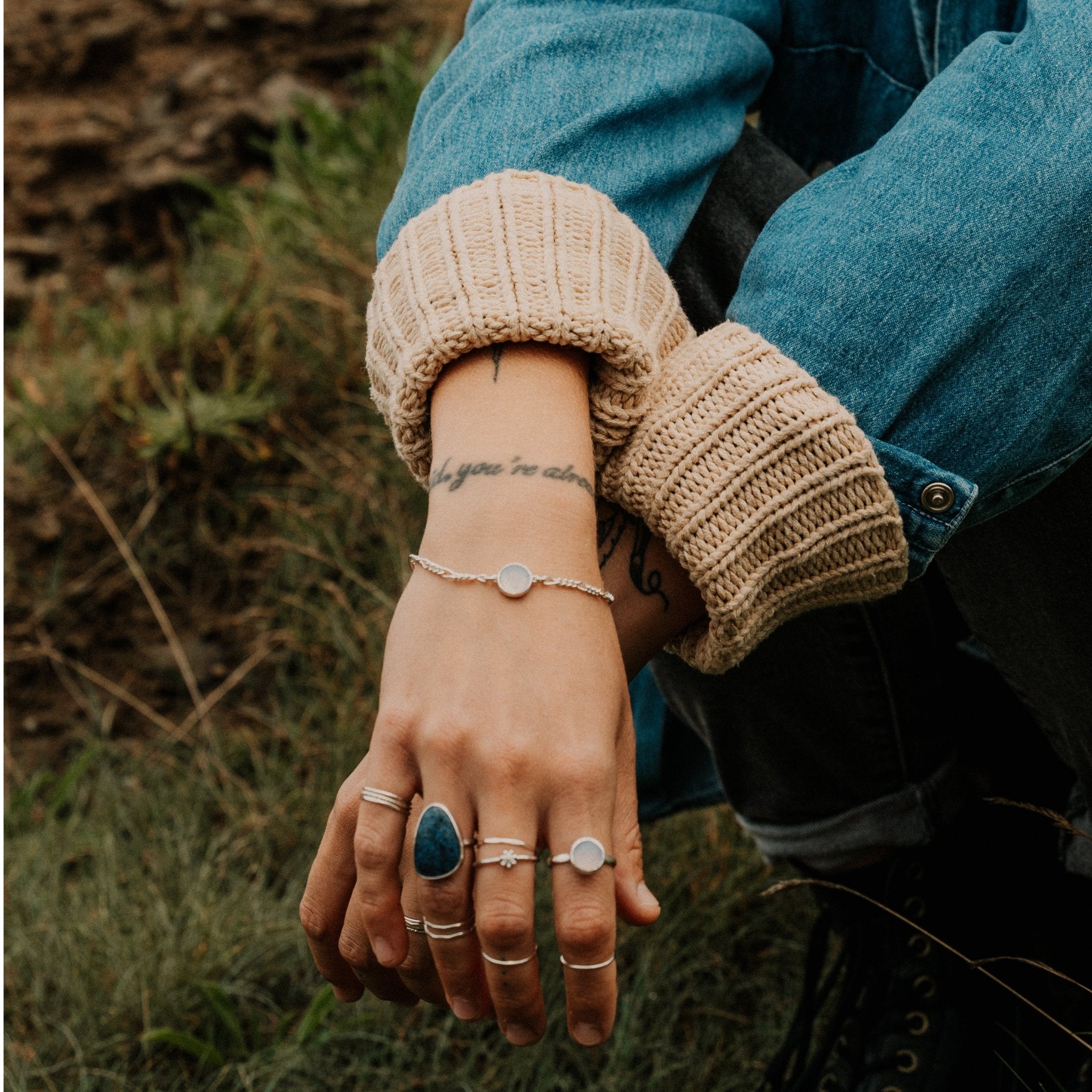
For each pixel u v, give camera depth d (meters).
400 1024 1.28
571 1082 1.20
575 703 0.66
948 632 1.20
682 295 0.95
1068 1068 1.00
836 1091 1.04
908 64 1.00
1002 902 1.07
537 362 0.75
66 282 2.96
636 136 0.87
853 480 0.71
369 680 1.82
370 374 0.84
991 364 0.73
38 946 1.43
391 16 3.20
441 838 0.65
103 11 3.32
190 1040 1.23
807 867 1.11
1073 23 0.76
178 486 2.22
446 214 0.80
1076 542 0.81
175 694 2.03
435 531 0.71
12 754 1.98
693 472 0.73
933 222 0.74
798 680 0.98
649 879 1.42
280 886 1.57
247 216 2.67
